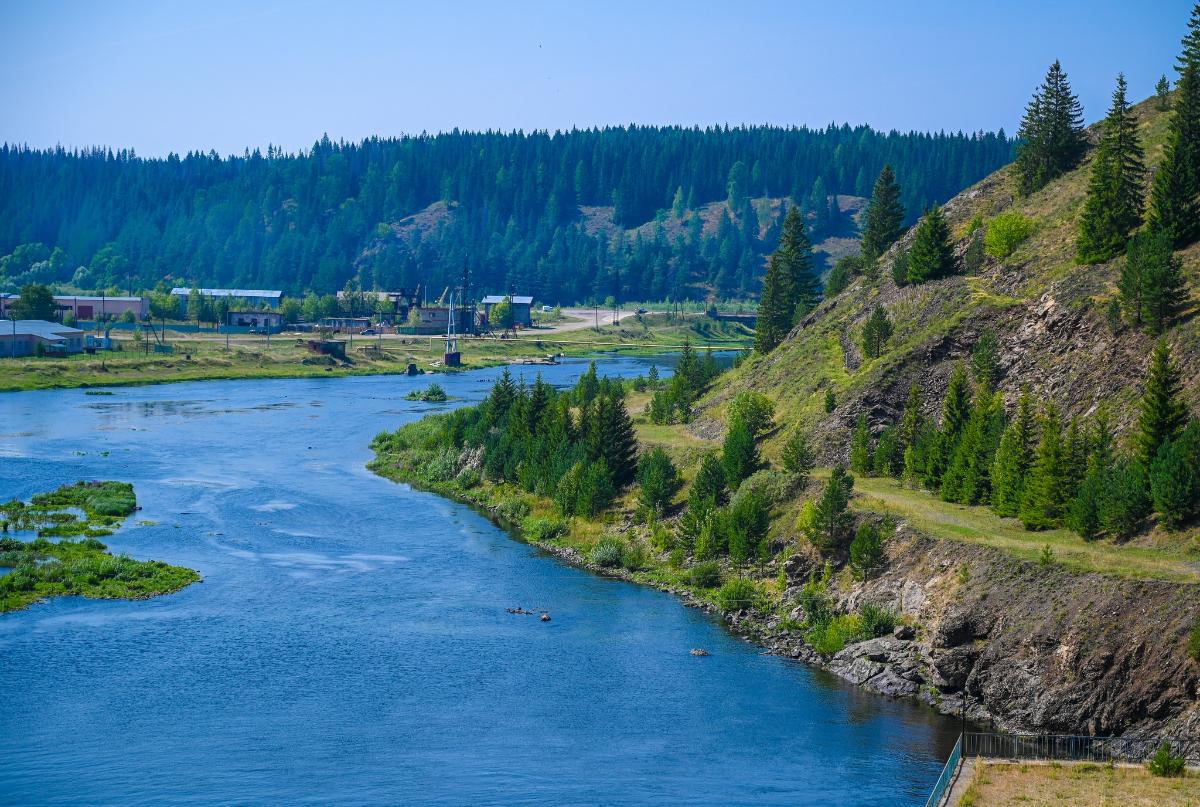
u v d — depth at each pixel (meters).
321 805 59.19
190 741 66.38
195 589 93.25
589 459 120.62
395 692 73.88
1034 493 85.75
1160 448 80.25
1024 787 57.50
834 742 66.81
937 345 114.88
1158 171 114.06
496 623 87.06
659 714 70.88
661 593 95.44
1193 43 121.38
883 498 96.25
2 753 64.31
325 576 97.81
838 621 82.62
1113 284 106.25
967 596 76.31
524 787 61.38
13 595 88.88
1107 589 69.44
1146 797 55.38
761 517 96.38
